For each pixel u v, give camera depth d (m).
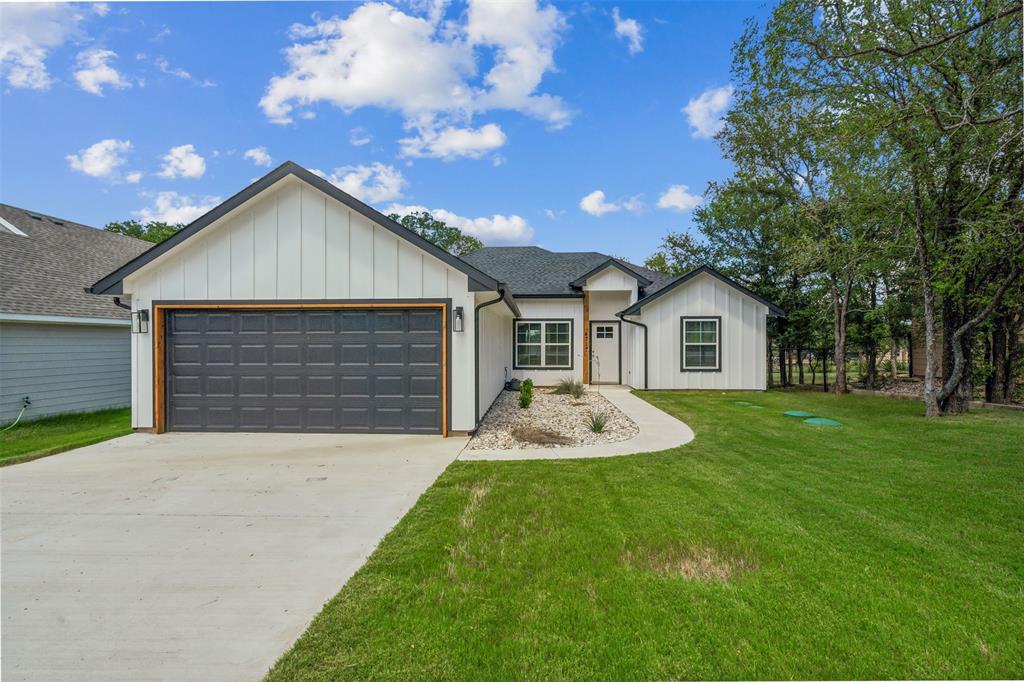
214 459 6.42
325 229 7.93
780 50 7.38
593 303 16.22
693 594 2.96
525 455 6.57
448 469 5.88
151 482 5.43
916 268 11.36
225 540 3.88
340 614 2.78
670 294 14.20
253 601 2.98
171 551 3.69
